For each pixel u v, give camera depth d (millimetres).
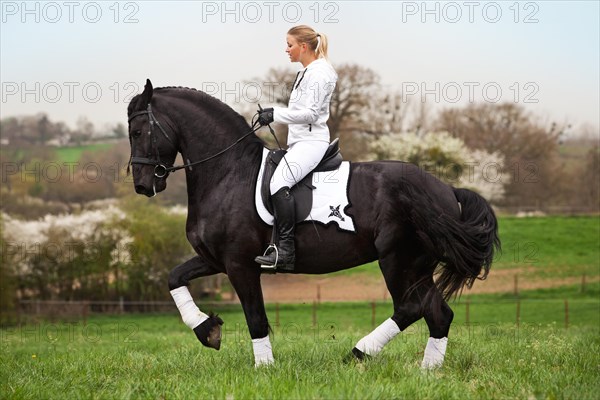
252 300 7535
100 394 6285
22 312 33219
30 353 12117
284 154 7562
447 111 52531
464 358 7820
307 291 39312
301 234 7441
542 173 51781
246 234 7453
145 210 36250
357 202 7430
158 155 7754
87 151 46219
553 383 6418
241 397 5703
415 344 9938
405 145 47219
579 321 28109
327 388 5828
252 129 7715
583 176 52562
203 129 7719
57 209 41250
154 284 35562
